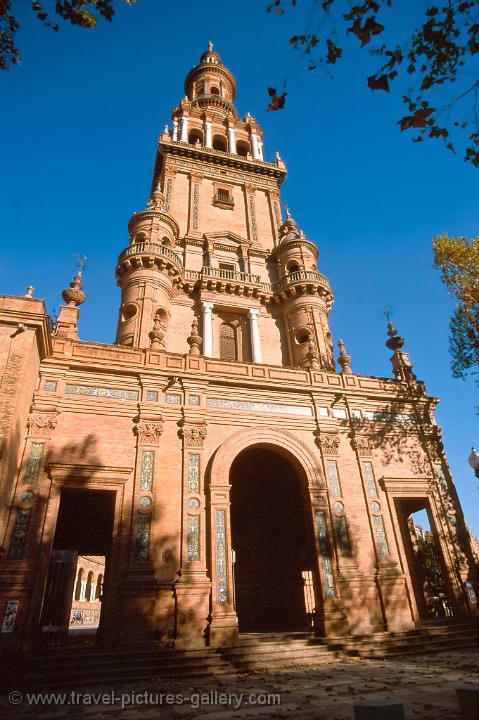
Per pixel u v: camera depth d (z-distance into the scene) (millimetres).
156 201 30500
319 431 19500
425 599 21875
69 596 16234
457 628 16531
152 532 15109
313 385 20359
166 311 25828
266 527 22812
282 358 27547
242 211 34125
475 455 16375
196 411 17938
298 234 31828
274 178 37031
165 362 18719
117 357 18172
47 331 15844
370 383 21953
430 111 6387
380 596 16859
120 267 26297
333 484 18531
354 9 5832
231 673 12453
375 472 19562
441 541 18859
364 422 20656
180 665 12516
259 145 40188
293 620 20969
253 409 19094
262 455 21312
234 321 28547
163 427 17297
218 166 35594
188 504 16047
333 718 7344
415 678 10477
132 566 14328
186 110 39875
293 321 27891
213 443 17703
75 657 12312
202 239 30750
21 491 14359
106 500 19438
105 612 13828
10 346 14328
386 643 15047
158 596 14227
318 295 28547
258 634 16312
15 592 12844
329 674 11609
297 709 8125
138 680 11648
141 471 16078
